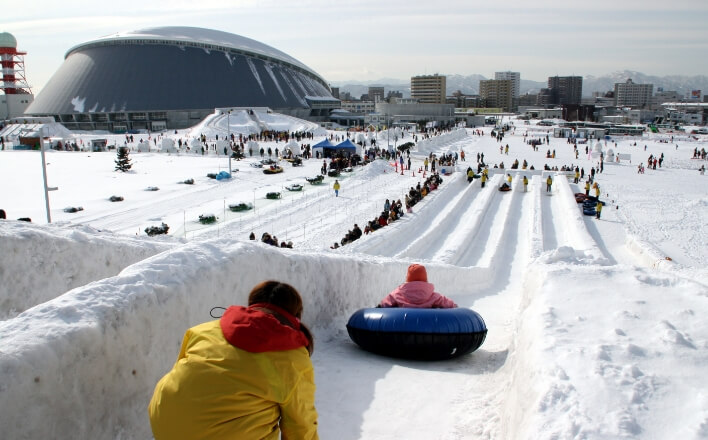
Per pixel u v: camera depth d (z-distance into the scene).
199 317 4.62
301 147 64.75
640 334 4.07
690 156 78.50
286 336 2.82
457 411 4.77
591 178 46.66
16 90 135.12
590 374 3.40
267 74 124.88
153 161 55.88
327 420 4.58
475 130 126.19
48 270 6.58
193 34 125.62
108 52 119.75
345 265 7.91
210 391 2.66
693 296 4.93
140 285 4.15
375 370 5.77
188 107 112.50
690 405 3.04
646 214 35.28
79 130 108.69
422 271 6.95
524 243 27.08
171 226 27.77
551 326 4.31
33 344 3.16
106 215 29.80
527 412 3.26
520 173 50.25
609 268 5.97
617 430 2.81
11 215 28.67
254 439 2.70
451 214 32.28
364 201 35.44
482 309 12.04
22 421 3.01
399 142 81.06
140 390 3.96
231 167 51.06
